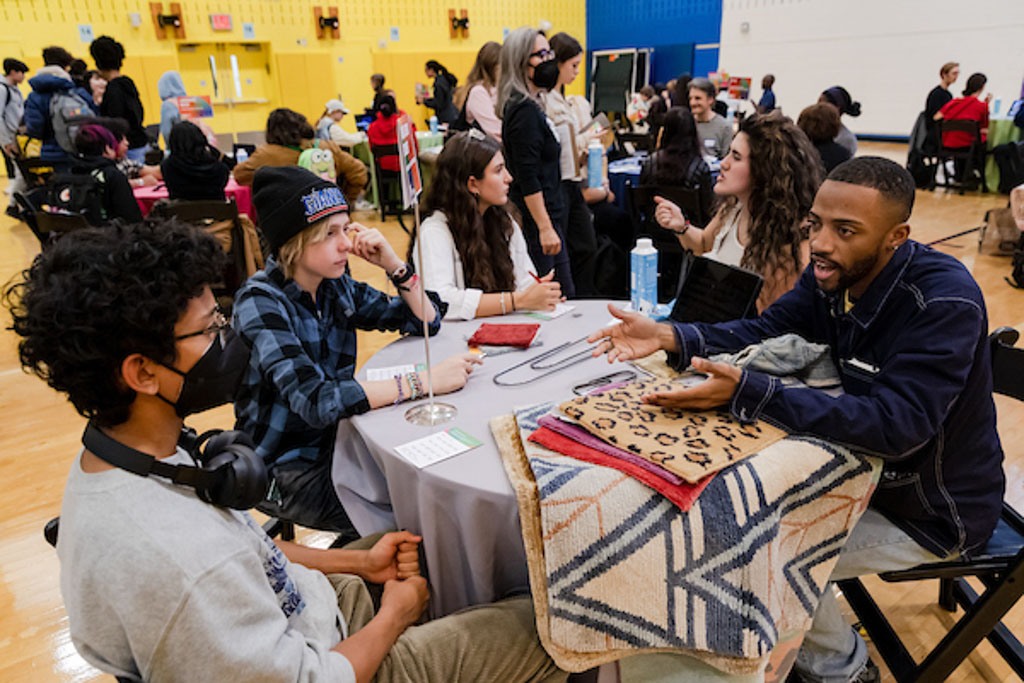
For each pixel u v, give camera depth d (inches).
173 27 334.3
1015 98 340.8
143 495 28.6
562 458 41.4
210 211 137.3
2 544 79.5
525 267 85.3
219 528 30.2
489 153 74.1
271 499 57.2
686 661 41.0
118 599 27.2
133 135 224.4
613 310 53.9
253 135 374.9
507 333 63.4
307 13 364.5
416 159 50.3
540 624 39.2
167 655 28.1
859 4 377.1
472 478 41.1
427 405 50.9
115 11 321.7
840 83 396.2
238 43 357.7
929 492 46.2
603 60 425.7
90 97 220.5
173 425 31.5
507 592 45.8
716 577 37.7
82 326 26.4
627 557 37.6
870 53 381.4
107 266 26.9
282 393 51.1
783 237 72.7
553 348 61.2
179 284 27.9
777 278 74.5
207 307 29.9
